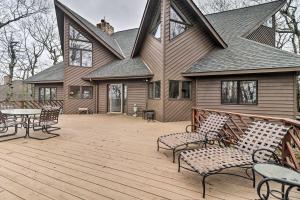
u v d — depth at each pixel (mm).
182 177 3438
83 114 13398
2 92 23125
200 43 11633
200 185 3160
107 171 3682
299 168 3266
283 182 1981
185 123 9727
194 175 3518
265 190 3008
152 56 11617
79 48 14094
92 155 4602
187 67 11062
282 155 3643
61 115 12758
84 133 7113
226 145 5086
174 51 10547
